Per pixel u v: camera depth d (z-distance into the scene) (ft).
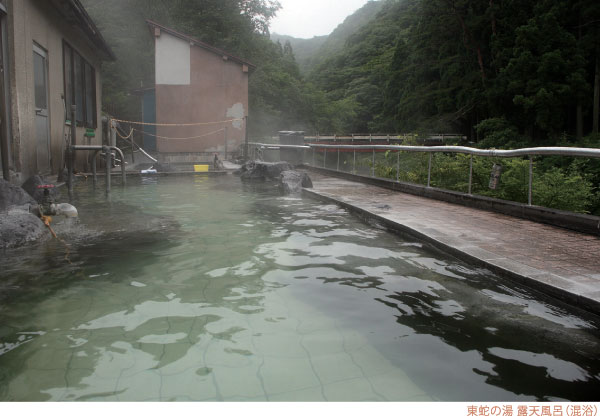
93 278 9.91
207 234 14.78
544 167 73.72
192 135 63.52
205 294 8.98
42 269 10.54
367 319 7.83
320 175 40.45
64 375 5.75
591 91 116.78
